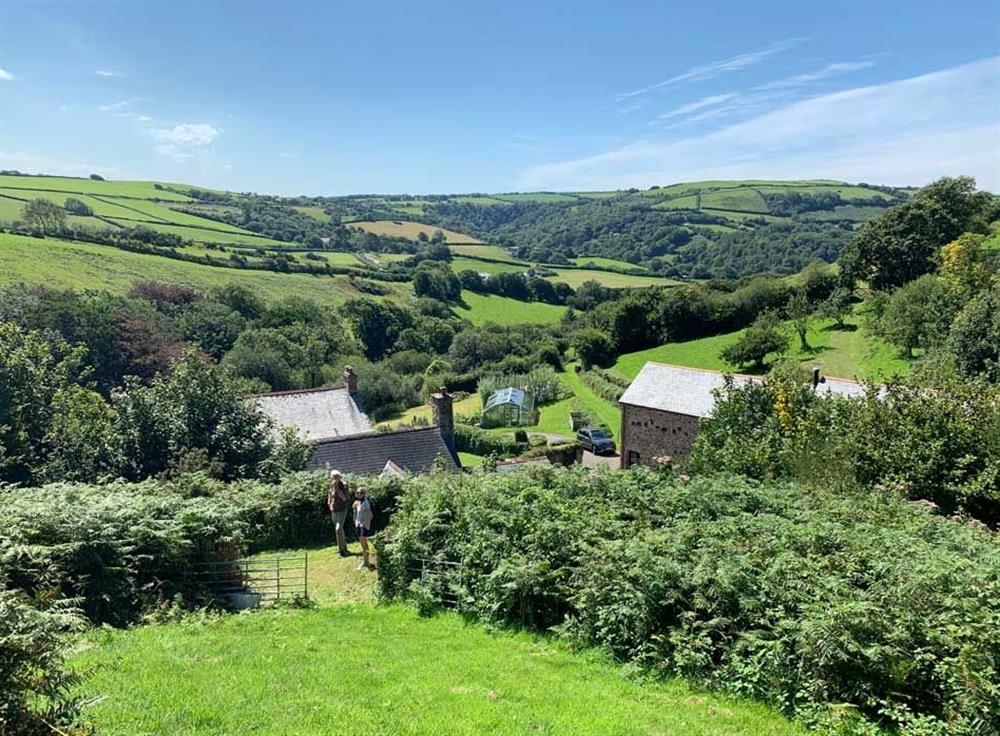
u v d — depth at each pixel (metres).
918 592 8.28
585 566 10.79
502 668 9.33
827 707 7.46
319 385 61.44
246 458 23.03
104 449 21.78
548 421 54.94
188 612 12.20
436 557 13.11
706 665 8.81
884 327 51.53
